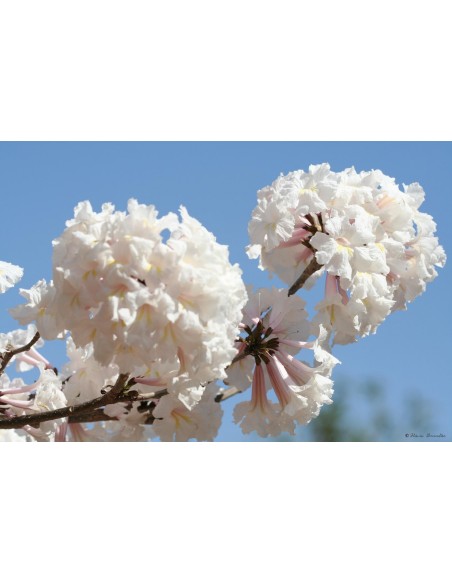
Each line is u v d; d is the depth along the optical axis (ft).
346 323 3.57
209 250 3.12
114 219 3.13
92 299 3.05
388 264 3.67
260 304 3.70
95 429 3.83
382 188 3.73
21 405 3.67
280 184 3.66
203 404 3.61
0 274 3.71
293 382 3.62
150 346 3.02
